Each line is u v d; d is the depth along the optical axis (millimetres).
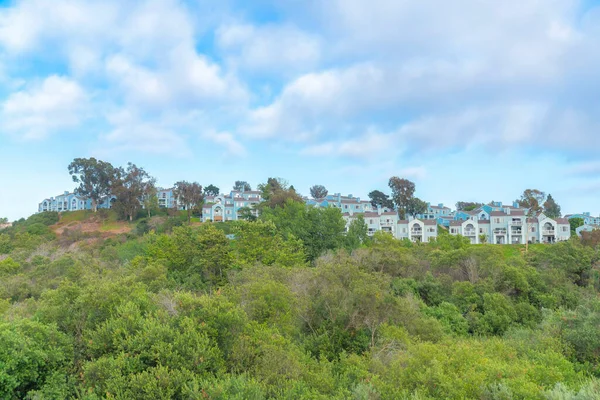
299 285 19438
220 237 29984
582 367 13789
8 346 9484
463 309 24594
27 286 28484
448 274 30203
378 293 16781
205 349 10266
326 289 17875
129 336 10320
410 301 20891
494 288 26375
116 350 10438
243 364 11133
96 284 14156
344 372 12484
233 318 11492
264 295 15781
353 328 16922
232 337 11461
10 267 35000
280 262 28906
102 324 11367
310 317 17828
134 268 29766
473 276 28359
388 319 16969
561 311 20156
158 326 10469
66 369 10617
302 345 15484
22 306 20438
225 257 29016
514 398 8969
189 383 8859
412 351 12570
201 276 29344
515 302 25812
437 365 10430
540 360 12398
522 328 20359
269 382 10492
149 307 12406
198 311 11641
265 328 13508
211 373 9789
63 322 12602
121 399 8648
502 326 21781
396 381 10750
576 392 9625
